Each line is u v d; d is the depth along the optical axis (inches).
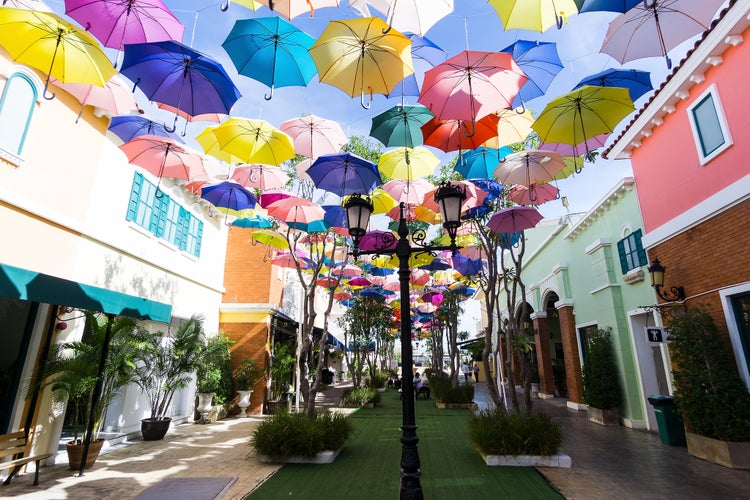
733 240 290.2
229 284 602.5
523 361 355.3
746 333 286.0
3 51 252.7
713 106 308.2
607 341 491.8
